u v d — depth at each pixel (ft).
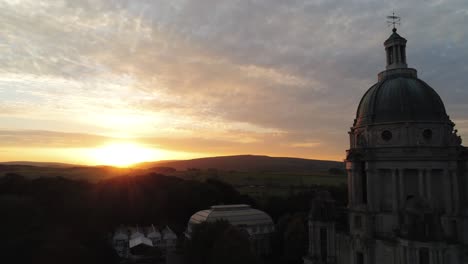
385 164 294.25
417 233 252.62
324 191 374.43
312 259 348.18
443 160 281.54
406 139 288.51
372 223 293.23
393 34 333.42
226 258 353.31
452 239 270.67
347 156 318.86
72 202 557.33
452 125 305.53
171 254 534.37
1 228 404.36
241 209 570.05
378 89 319.06
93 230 520.01
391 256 272.31
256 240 529.45
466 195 285.23
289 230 488.02
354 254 305.12
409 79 312.71
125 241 583.99
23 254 389.60
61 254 403.54
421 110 293.23
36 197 567.18
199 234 408.67
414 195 281.54
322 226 349.61
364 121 315.78
